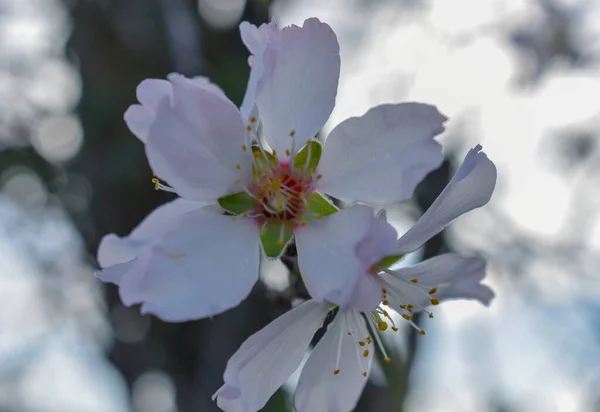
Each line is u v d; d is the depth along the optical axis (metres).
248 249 0.15
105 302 0.34
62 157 0.34
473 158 0.15
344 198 0.15
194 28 0.24
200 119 0.15
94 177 0.32
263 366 0.15
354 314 0.16
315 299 0.15
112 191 0.32
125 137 0.32
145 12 0.31
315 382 0.16
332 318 0.16
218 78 0.25
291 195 0.15
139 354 0.34
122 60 0.32
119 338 0.34
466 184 0.15
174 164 0.15
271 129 0.16
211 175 0.15
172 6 0.24
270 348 0.15
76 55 0.33
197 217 0.15
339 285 0.14
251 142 0.15
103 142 0.32
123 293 0.14
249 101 0.16
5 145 0.34
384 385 0.21
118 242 0.16
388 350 0.19
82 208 0.34
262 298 0.18
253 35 0.15
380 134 0.15
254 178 0.15
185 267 0.15
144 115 0.15
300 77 0.15
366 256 0.14
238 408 0.15
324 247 0.15
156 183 0.16
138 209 0.32
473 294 0.17
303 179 0.15
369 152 0.15
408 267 0.16
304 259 0.15
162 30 0.31
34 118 0.34
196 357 0.30
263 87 0.15
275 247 0.15
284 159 0.15
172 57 0.24
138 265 0.14
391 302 0.16
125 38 0.32
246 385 0.15
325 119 0.15
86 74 0.33
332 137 0.15
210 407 0.24
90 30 0.32
